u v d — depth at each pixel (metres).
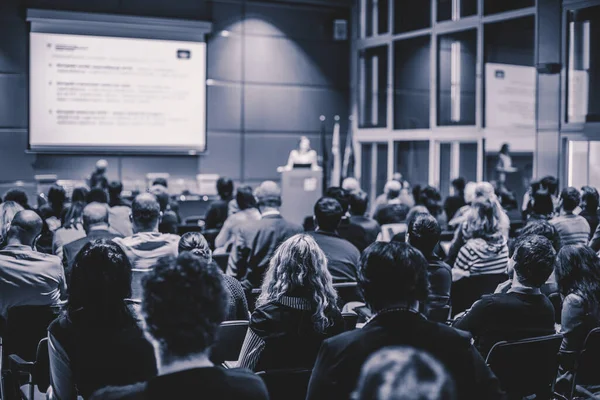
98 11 11.77
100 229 4.84
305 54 13.63
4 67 11.31
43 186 11.17
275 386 2.71
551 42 9.26
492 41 11.22
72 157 11.80
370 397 1.88
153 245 4.02
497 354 2.93
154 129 12.15
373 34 13.59
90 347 2.23
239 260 5.06
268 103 13.33
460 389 1.94
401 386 1.88
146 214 4.24
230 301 3.37
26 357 3.59
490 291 4.73
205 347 1.64
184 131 12.37
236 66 13.00
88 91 11.69
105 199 6.77
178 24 12.21
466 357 1.96
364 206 6.12
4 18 11.27
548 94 9.31
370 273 2.04
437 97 12.05
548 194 5.84
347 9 13.97
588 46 9.02
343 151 14.02
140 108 12.03
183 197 11.80
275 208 5.48
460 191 8.60
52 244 5.70
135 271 3.96
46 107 11.48
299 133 13.63
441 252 6.02
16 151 11.46
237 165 13.09
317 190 11.46
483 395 1.96
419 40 12.46
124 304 2.33
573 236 5.47
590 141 8.89
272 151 13.40
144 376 2.25
